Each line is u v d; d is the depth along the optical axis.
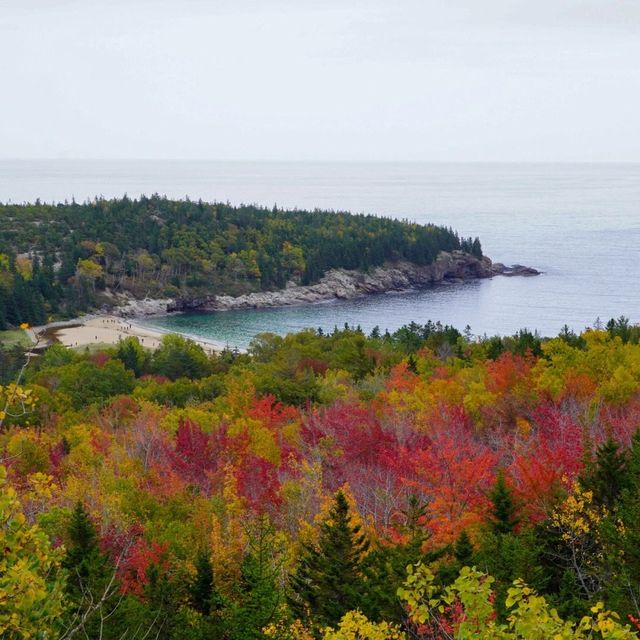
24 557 9.16
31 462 40.09
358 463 35.47
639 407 40.91
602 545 22.66
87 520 26.09
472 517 25.50
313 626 20.58
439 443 31.83
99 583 22.17
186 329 199.75
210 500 34.31
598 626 9.24
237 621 21.47
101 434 50.44
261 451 39.97
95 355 123.44
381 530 28.48
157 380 97.06
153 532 30.08
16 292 189.88
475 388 46.97
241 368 95.44
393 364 79.62
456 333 104.62
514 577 19.77
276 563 23.94
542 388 45.91
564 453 29.50
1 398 9.94
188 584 24.56
